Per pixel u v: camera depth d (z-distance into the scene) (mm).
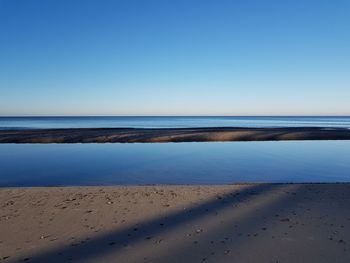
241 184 10320
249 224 6449
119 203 8039
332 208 7445
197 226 6383
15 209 7582
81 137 28875
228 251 5238
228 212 7234
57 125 64312
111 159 18391
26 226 6465
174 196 8664
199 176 13875
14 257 5125
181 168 15664
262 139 29750
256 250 5262
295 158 19000
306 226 6289
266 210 7348
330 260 4891
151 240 5723
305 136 31016
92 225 6504
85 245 5547
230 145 25750
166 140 28312
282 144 26578
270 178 13578
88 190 9477
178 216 7004
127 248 5406
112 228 6328
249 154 20578
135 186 10188
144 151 21938
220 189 9461
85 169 15391
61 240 5766
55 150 22406
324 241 5574
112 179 13234
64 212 7344
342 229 6113
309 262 4836
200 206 7727
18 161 17703
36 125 63906
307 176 14062
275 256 5043
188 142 27547
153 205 7852
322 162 17594
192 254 5156
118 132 33094
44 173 14508
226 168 15758
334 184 10078
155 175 14055
